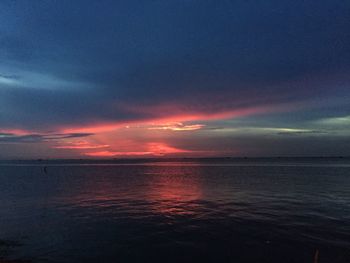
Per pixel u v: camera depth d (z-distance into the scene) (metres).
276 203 34.09
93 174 105.81
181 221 25.91
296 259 16.66
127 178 83.38
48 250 18.89
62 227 24.44
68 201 38.94
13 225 25.36
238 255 17.55
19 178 86.69
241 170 115.50
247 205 33.22
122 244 19.89
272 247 18.53
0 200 40.41
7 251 18.73
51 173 114.81
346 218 25.38
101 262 16.94
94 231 23.08
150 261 17.05
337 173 87.69
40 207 34.31
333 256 16.83
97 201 38.75
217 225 24.11
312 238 19.88
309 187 49.97
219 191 47.47
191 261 16.94
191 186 56.56
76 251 18.67
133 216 28.39
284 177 74.12
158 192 48.03
